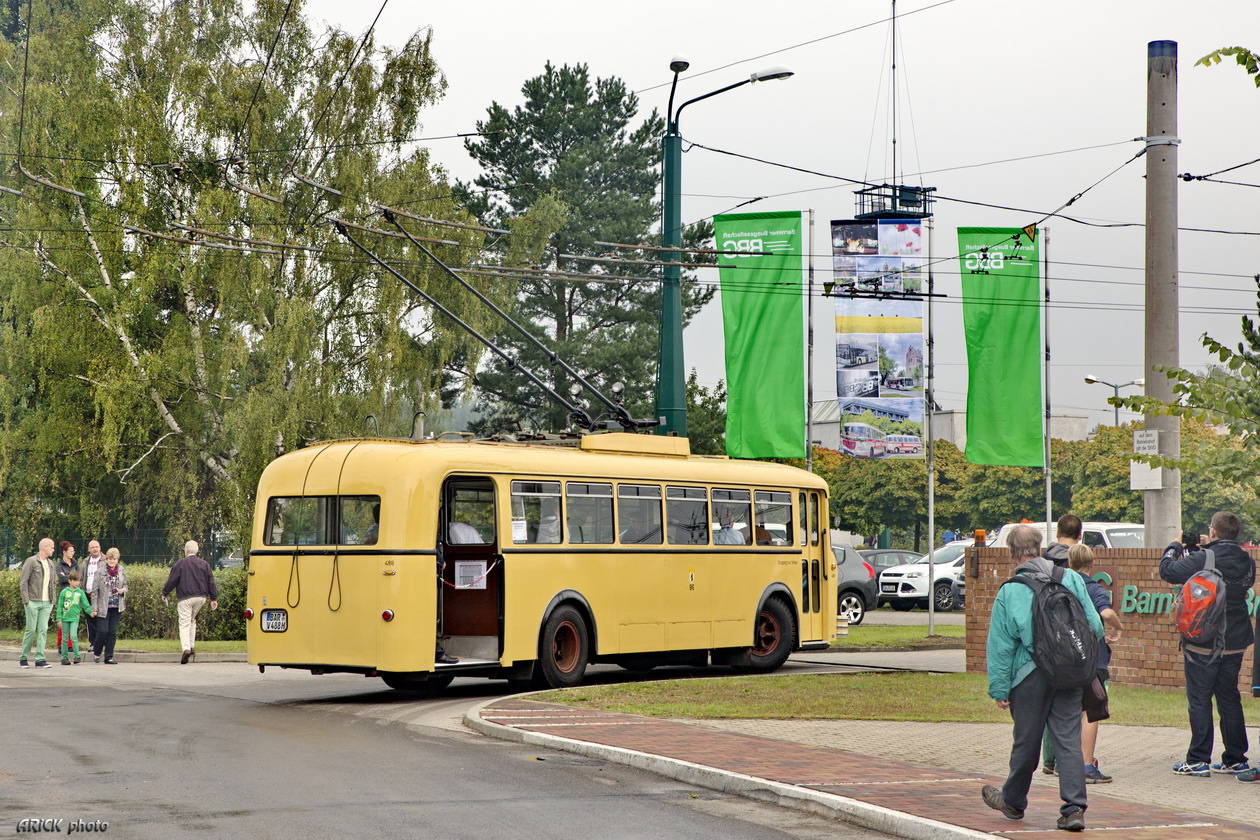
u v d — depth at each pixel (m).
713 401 55.22
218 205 36.88
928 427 29.06
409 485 16.70
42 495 42.06
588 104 58.78
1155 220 16.53
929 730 13.43
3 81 42.03
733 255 27.16
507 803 9.59
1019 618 8.57
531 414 55.88
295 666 17.28
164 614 28.02
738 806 9.68
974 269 28.09
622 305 56.53
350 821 8.79
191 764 11.20
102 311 39.19
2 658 25.55
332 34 40.38
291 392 36.03
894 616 37.31
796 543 22.38
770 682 18.31
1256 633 11.14
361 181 37.78
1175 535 16.81
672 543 20.05
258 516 17.84
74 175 39.44
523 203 56.47
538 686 19.03
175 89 38.69
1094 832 8.38
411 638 16.52
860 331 27.94
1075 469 70.81
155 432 40.25
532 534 18.00
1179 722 14.23
